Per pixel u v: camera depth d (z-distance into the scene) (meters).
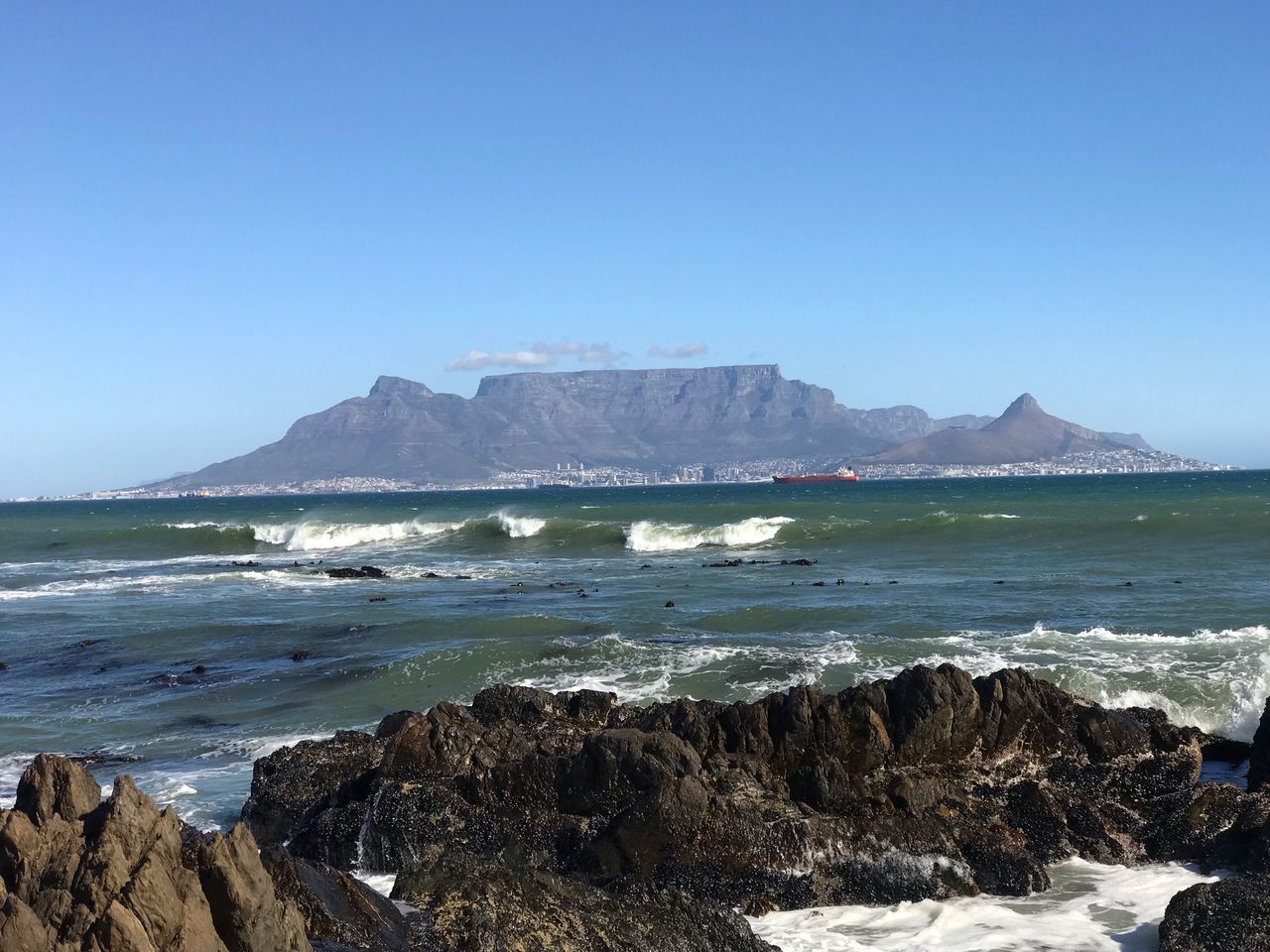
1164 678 19.03
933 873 11.83
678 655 22.95
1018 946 10.40
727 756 13.89
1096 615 27.88
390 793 13.34
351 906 9.09
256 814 14.48
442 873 10.12
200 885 7.18
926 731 14.08
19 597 41.72
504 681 21.66
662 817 12.11
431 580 44.03
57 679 25.25
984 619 27.86
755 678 20.91
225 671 25.05
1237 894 10.07
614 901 10.02
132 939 6.51
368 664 24.25
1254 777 14.20
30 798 8.77
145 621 33.31
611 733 13.24
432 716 14.48
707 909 10.16
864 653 22.67
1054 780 13.83
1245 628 24.19
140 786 16.34
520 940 9.12
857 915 11.37
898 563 43.12
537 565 49.31
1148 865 12.53
